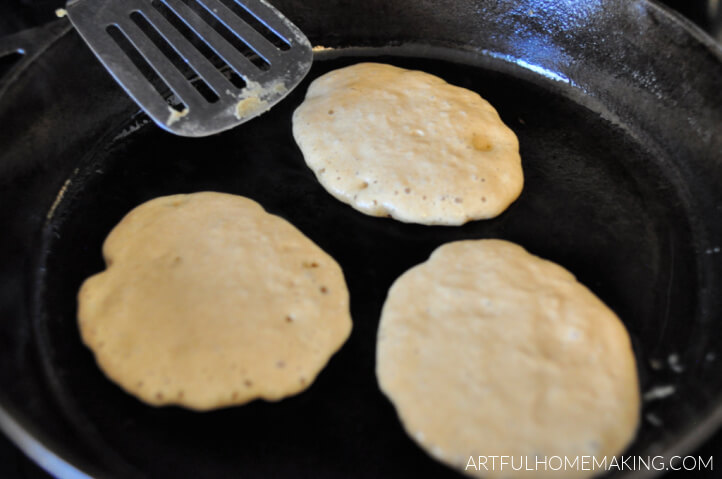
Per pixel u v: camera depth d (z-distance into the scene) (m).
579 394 0.24
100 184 0.31
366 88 0.33
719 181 0.30
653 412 0.25
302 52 0.33
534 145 0.33
